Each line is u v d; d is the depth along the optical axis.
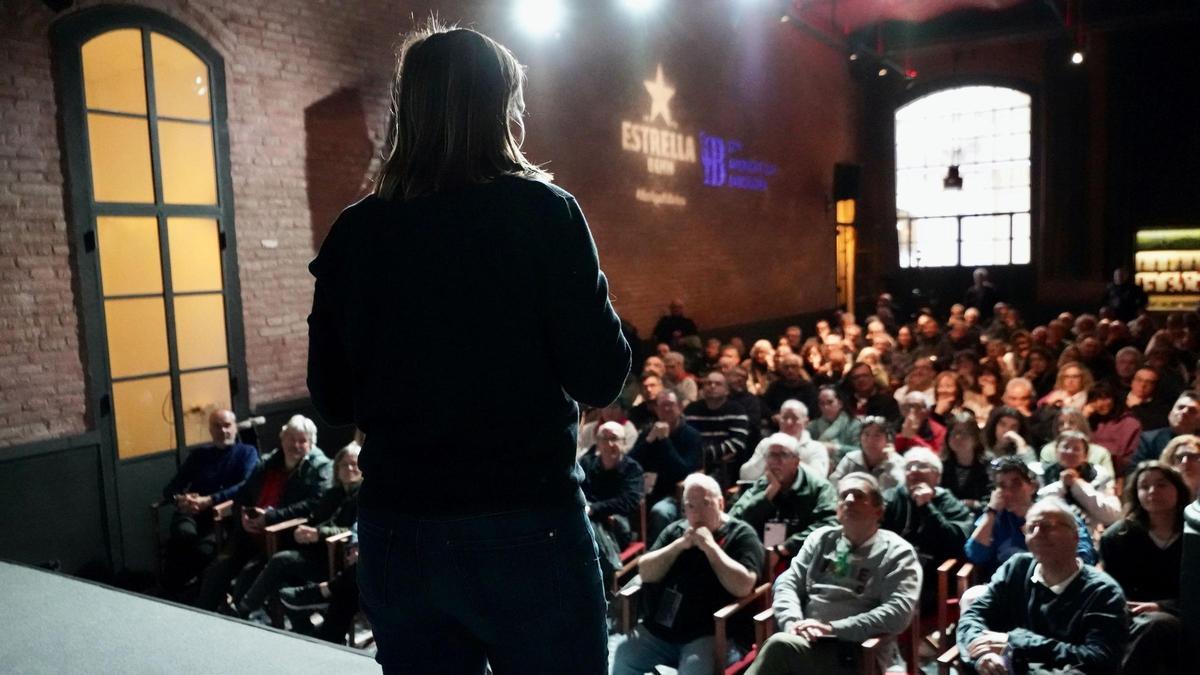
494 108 1.15
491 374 1.07
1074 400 7.04
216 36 6.96
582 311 1.09
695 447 6.79
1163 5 15.39
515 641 1.11
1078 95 17.81
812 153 17.31
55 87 6.03
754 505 5.24
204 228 6.95
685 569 4.34
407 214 1.12
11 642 2.75
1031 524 3.58
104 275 6.31
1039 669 3.43
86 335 6.18
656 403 7.03
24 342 5.89
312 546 5.38
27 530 5.87
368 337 1.13
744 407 8.01
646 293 12.42
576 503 1.12
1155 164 17.33
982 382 7.72
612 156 11.64
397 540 1.07
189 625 2.87
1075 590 3.54
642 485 6.05
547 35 10.41
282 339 7.52
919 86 19.22
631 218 12.07
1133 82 17.38
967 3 16.66
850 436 7.43
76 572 6.12
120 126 6.41
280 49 7.44
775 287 15.95
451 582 1.06
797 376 8.70
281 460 5.81
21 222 5.88
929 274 19.53
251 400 7.26
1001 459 4.58
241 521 5.75
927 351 11.05
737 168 14.62
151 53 6.57
